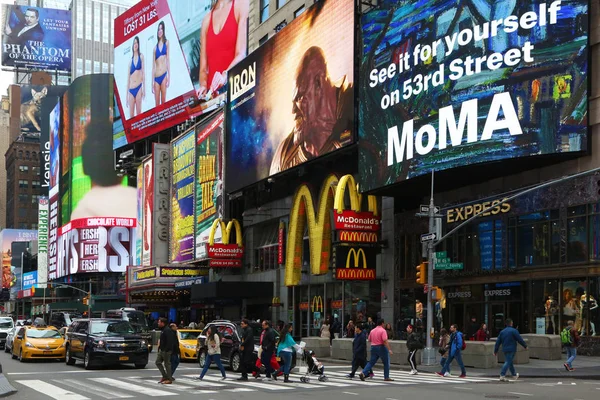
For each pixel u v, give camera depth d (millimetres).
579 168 31703
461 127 33875
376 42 40469
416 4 37688
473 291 37094
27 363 33000
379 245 42250
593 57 31359
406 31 38125
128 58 99125
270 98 52562
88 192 115312
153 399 17750
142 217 84812
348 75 42969
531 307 33469
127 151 100938
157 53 90438
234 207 62281
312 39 47344
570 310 31594
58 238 126938
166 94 87438
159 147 78812
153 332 46281
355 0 43000
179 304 74750
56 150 131500
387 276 42344
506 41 32719
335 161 46875
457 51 34656
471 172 34938
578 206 31578
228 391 19625
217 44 74688
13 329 43500
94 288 114875
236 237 60969
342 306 45781
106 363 28484
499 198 35062
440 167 34719
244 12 69125
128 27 99125
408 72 37625
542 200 33156
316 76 46469
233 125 58438
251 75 55812
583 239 31188
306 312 51312
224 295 53875
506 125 32219
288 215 53344
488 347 27484
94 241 113562
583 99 30828
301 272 50844
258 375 23859
